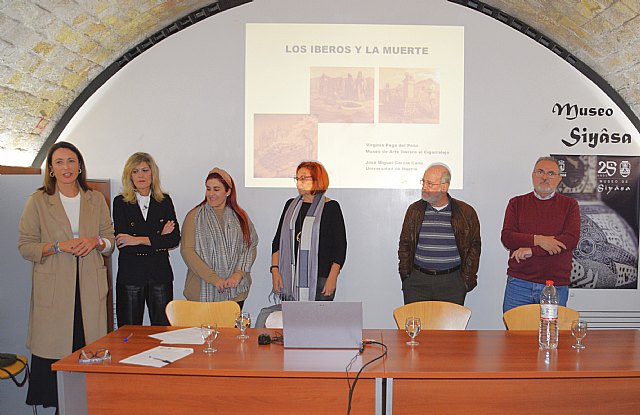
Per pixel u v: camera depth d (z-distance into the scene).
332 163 5.09
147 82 5.05
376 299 5.11
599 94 5.14
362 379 2.54
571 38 4.89
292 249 4.41
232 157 5.09
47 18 4.00
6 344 4.00
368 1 5.06
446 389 2.57
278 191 5.09
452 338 3.14
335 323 2.86
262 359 2.70
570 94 5.13
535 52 5.11
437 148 5.10
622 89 5.05
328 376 2.52
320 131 5.07
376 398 2.55
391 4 5.06
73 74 4.77
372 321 5.11
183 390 2.61
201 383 2.60
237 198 5.08
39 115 4.80
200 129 5.07
